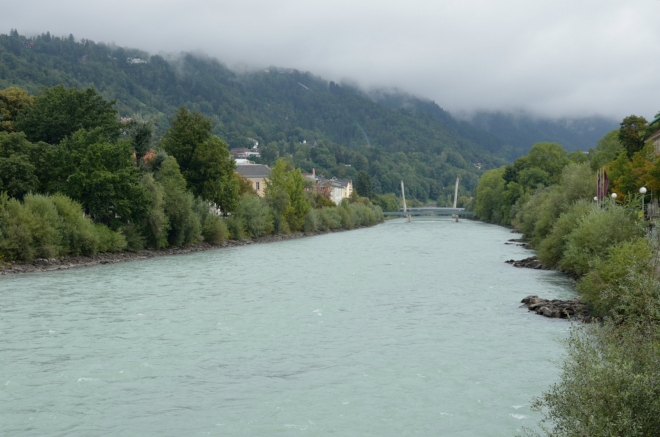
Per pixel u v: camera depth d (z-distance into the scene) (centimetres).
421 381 2570
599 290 3584
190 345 3164
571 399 1473
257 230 11356
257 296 4716
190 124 10019
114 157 7725
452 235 13612
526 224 10944
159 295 4728
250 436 2025
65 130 7975
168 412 2231
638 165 7194
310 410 2250
